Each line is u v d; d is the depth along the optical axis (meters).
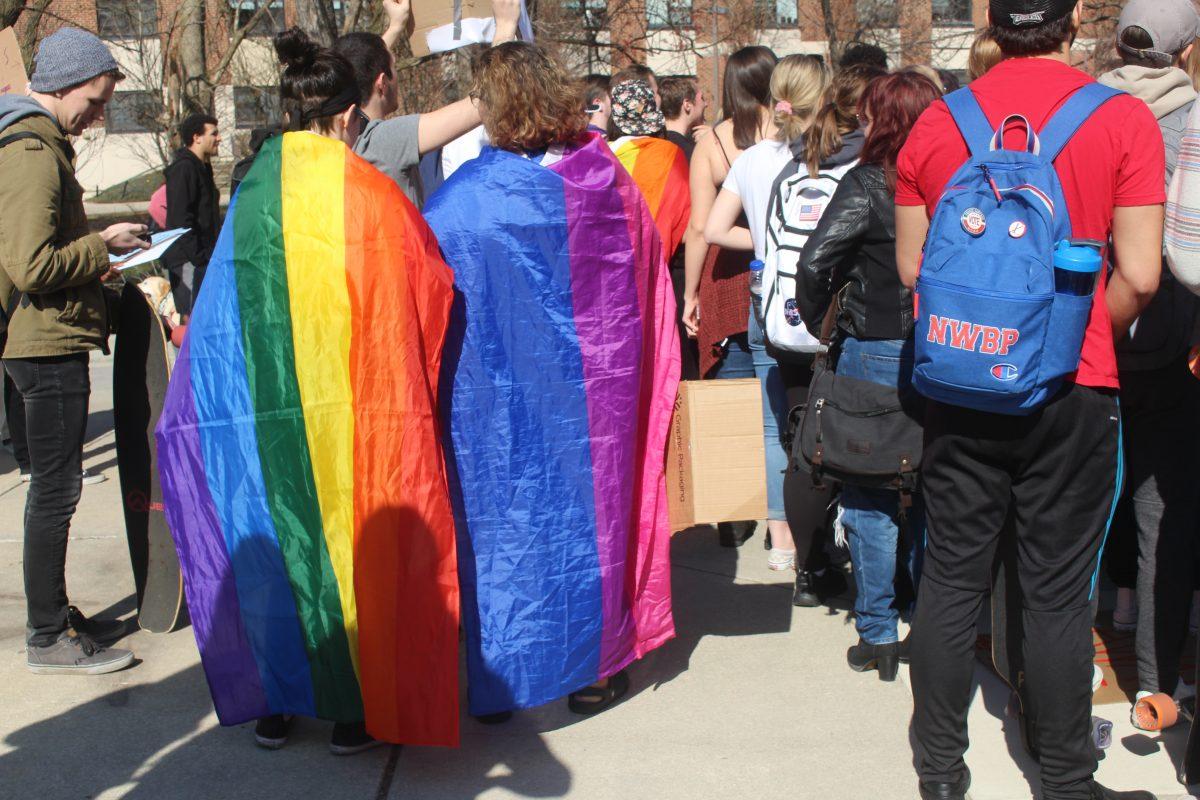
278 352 3.00
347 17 14.88
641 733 3.24
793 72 4.01
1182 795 2.80
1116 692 3.35
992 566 2.88
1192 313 3.07
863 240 3.28
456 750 3.18
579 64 22.88
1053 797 2.67
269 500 3.05
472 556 3.11
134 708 3.47
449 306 2.95
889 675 3.50
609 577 3.25
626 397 3.25
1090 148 2.42
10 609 4.31
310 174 2.98
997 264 2.31
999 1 2.59
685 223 4.40
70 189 3.53
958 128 2.57
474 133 4.18
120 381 3.91
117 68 3.64
